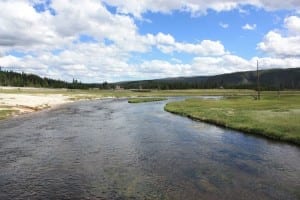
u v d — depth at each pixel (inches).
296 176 823.7
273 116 1919.3
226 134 1494.8
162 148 1185.4
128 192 714.8
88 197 686.5
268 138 1376.7
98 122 1984.5
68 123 1924.2
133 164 954.7
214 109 2657.5
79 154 1086.4
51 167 922.7
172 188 738.8
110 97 6190.9
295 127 1464.1
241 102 3663.9
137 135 1482.5
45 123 1915.6
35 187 751.1
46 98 4338.1
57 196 693.3
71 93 6919.3
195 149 1165.1
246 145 1230.3
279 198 671.8
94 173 861.2
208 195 690.8
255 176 826.2
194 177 820.6
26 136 1445.6
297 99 4232.3
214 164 949.2
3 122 1941.4
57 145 1240.8
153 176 831.1
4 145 1237.1
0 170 890.7
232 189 729.0
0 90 6181.1
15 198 683.4
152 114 2527.1
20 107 2768.2
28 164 955.3
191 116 2273.6
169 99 5359.3
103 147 1205.7
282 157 1031.0
